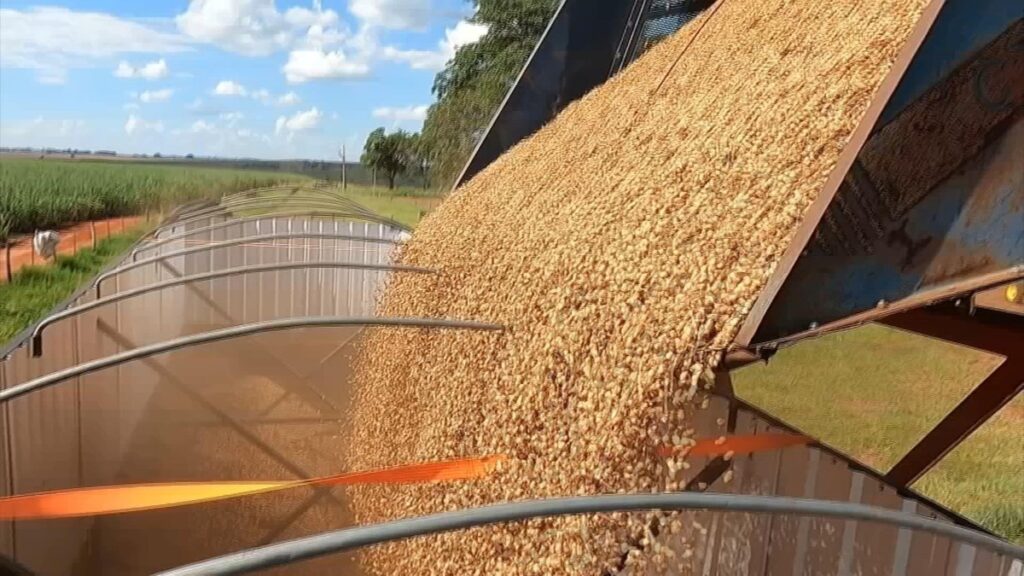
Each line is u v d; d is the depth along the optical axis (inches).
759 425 185.6
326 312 587.5
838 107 157.0
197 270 567.2
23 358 242.4
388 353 368.5
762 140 169.8
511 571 157.3
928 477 340.5
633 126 281.7
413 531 87.4
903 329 144.9
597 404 135.3
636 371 124.7
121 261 416.8
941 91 89.7
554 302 182.2
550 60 454.3
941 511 145.3
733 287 116.8
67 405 290.7
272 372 491.5
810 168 140.2
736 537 190.1
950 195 88.7
